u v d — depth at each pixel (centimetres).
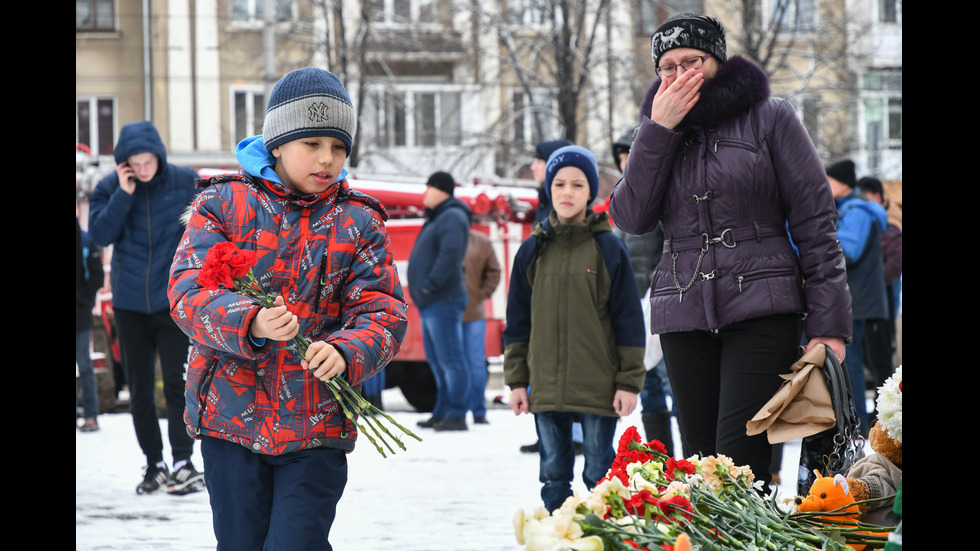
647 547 345
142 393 999
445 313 1483
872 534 399
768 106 576
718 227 575
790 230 580
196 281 445
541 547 337
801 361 554
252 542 459
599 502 362
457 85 4125
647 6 4025
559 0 3391
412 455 1245
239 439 452
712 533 369
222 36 4362
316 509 456
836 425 541
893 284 1484
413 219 1903
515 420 1647
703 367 591
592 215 735
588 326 717
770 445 571
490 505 921
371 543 767
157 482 1002
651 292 606
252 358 435
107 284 1808
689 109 579
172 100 4341
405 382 1881
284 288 462
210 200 468
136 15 4334
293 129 467
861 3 4262
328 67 3656
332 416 457
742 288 566
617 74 3569
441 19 4047
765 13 4075
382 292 473
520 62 3847
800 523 408
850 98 4088
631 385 712
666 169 587
